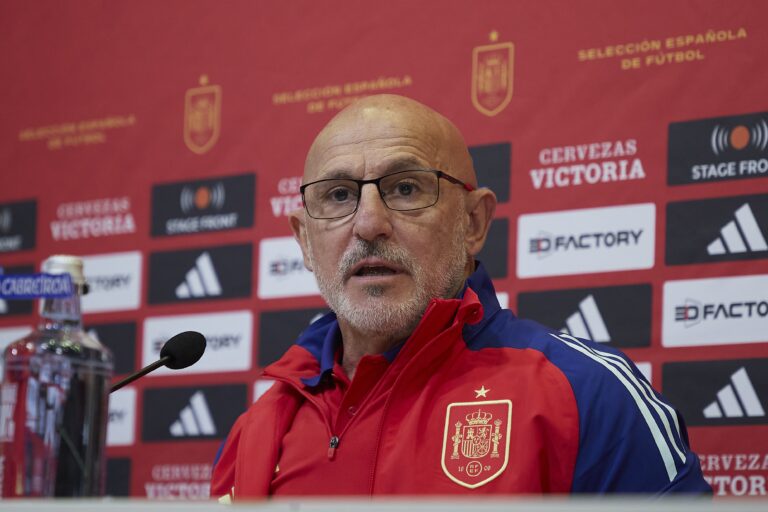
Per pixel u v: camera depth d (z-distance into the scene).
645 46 3.70
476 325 2.85
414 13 4.12
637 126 3.66
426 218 2.86
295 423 2.89
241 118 4.38
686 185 3.55
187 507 1.50
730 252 3.47
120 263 4.48
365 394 2.81
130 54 4.66
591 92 3.75
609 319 3.59
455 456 2.59
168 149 4.50
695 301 3.48
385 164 2.87
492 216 3.14
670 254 3.54
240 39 4.45
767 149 3.47
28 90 4.82
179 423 4.23
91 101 4.70
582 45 3.79
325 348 2.98
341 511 1.41
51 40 4.82
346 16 4.25
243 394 4.15
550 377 2.63
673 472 2.50
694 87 3.60
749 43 3.55
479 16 3.99
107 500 1.62
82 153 4.66
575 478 2.51
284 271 4.17
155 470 4.24
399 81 4.10
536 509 1.30
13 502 1.62
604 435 2.52
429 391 2.72
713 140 3.54
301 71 4.30
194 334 2.75
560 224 3.71
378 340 2.89
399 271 2.83
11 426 2.31
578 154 3.73
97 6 4.76
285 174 4.25
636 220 3.60
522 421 2.57
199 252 4.34
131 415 4.32
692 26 3.63
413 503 1.37
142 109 4.59
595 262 3.64
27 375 2.34
